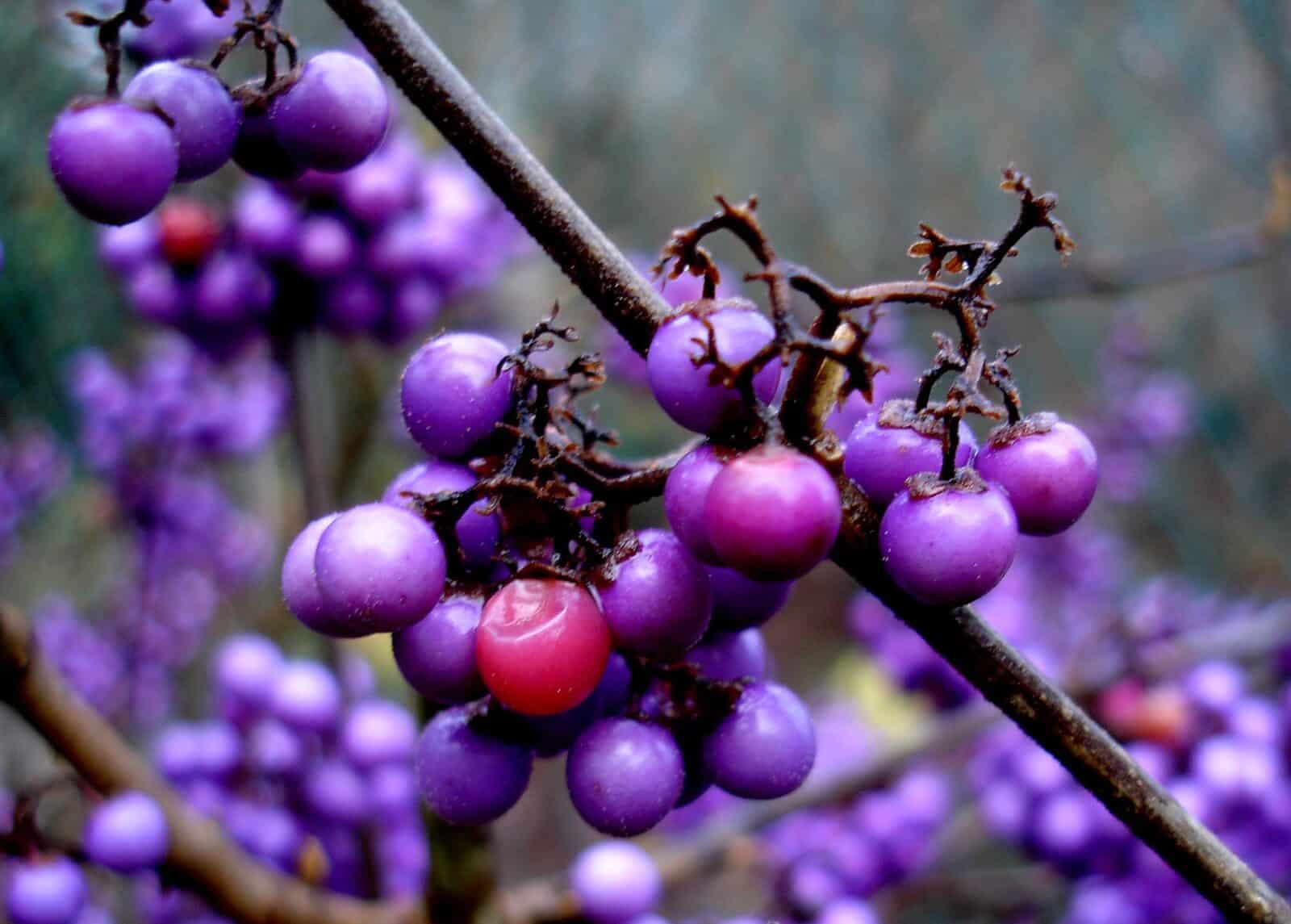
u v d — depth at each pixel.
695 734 0.09
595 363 0.09
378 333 0.17
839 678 0.32
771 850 0.18
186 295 0.17
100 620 0.27
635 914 0.12
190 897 0.15
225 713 0.15
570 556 0.09
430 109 0.09
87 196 0.09
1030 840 0.17
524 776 0.10
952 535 0.09
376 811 0.15
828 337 0.09
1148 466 0.31
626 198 0.40
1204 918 0.16
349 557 0.09
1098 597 0.28
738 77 0.40
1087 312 0.35
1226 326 0.35
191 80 0.09
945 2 0.37
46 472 0.26
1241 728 0.16
